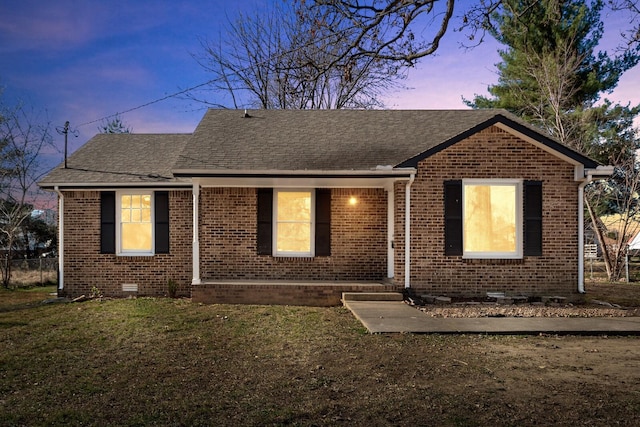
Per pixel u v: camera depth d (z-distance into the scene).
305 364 6.66
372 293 11.49
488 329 8.41
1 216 22.25
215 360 6.93
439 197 11.64
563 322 9.05
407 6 6.93
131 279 13.70
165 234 13.70
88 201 13.78
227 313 10.49
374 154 12.55
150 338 8.30
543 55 21.95
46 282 20.03
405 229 11.57
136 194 13.87
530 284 11.59
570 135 22.31
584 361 6.68
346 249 12.86
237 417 4.88
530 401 5.19
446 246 11.60
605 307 10.92
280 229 12.97
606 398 5.25
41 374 6.35
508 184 11.79
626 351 7.23
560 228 11.63
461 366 6.45
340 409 5.05
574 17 21.97
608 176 11.35
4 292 16.39
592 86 22.47
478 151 11.65
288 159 12.30
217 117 15.27
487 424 4.64
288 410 5.04
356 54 7.64
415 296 11.49
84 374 6.34
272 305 11.59
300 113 15.55
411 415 4.87
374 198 12.91
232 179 11.83
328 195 12.89
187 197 13.68
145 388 5.77
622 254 20.28
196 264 12.03
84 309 11.27
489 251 11.80
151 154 15.39
